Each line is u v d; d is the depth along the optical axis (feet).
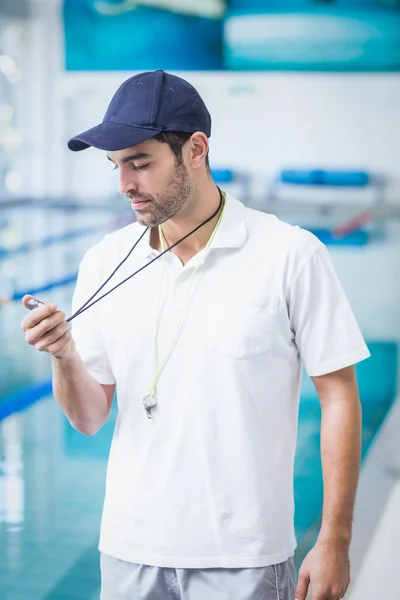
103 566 4.75
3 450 12.21
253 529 4.41
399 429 12.25
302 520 9.78
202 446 4.41
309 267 4.47
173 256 4.62
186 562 4.44
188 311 4.52
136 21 49.11
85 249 31.73
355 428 4.47
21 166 49.57
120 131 4.16
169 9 48.85
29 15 49.03
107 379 4.91
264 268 4.50
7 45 47.60
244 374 4.41
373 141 49.06
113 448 4.74
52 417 13.79
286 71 48.93
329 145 49.52
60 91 50.11
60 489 10.78
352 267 26.58
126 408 4.63
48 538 9.40
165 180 4.29
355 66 48.37
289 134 49.73
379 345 17.38
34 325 4.26
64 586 8.30
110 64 49.70
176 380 4.49
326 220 41.47
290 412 4.63
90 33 49.39
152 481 4.53
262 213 4.74
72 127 50.98
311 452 11.84
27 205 46.83
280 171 49.08
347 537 4.35
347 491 4.37
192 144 4.36
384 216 43.57
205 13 48.65
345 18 47.83
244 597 4.40
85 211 43.91
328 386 4.54
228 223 4.58
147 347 4.56
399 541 8.63
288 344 4.56
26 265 28.17
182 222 4.60
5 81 47.78
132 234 4.84
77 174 51.03
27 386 15.38
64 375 4.58
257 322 4.43
